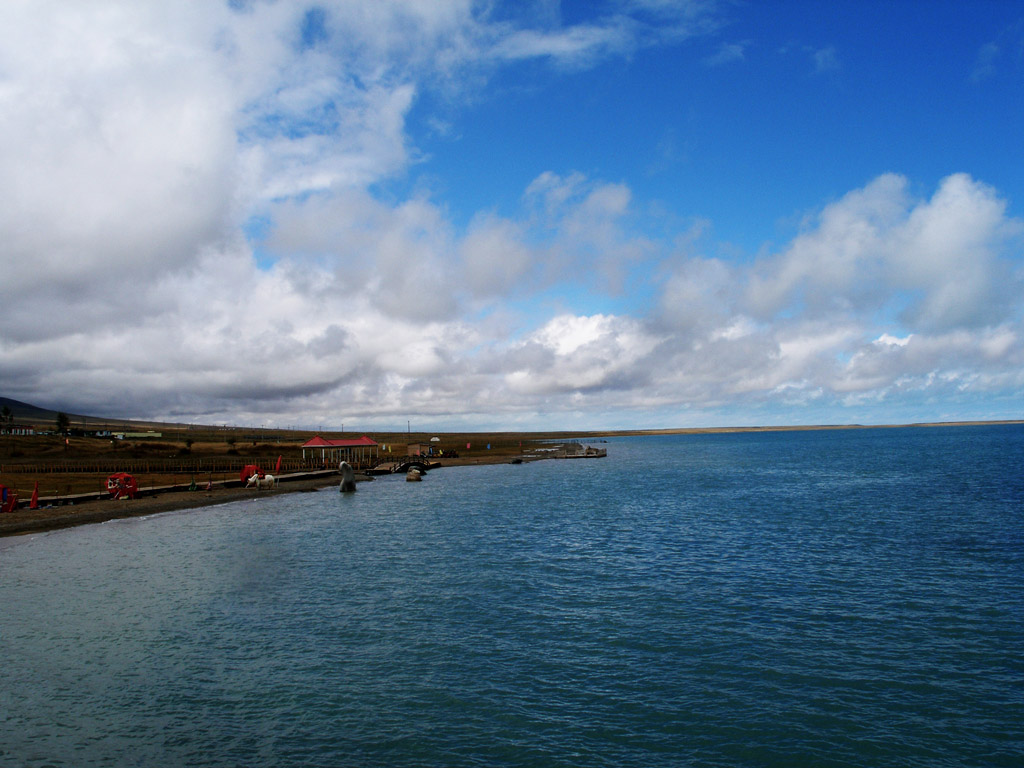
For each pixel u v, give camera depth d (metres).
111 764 16.09
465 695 20.19
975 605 29.36
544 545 45.62
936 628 26.28
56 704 19.44
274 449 164.88
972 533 47.81
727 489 86.75
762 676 21.62
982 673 21.70
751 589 32.72
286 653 23.72
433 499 79.88
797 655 23.44
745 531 51.00
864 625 26.77
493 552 42.94
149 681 21.16
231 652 23.78
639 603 30.28
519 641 25.05
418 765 16.22
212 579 35.03
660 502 72.69
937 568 36.75
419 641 24.98
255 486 90.44
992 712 18.97
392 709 19.23
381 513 65.25
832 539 46.62
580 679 21.44
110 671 21.98
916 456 153.75
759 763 16.39
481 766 16.22
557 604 30.12
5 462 110.38
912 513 59.06
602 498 78.00
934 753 16.83
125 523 57.62
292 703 19.59
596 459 188.00
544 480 110.31
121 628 26.44
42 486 78.94
